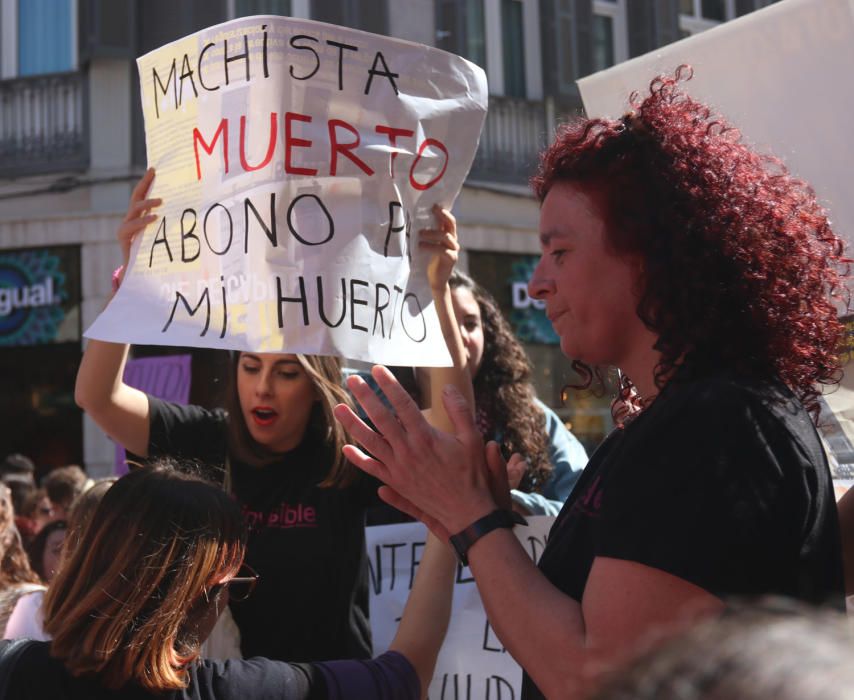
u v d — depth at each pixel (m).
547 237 1.26
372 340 1.59
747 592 0.99
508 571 1.15
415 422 1.24
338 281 1.58
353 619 2.07
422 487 1.23
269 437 2.11
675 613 0.99
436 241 1.71
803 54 1.78
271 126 1.58
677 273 1.16
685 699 0.47
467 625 2.18
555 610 1.10
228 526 1.48
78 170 9.85
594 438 10.20
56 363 10.11
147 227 1.71
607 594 1.03
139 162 9.81
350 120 1.63
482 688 2.15
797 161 1.80
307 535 2.06
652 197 1.20
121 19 9.67
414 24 9.92
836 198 1.75
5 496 2.60
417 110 1.68
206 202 1.63
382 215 1.64
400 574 2.29
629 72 1.99
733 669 0.48
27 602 2.42
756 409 1.07
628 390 1.46
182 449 2.15
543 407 2.79
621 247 1.20
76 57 10.09
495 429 2.62
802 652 0.47
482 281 10.17
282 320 1.54
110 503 1.45
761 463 1.03
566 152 1.29
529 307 10.35
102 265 9.64
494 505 1.21
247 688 1.42
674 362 1.18
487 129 10.34
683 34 10.88
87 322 9.62
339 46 1.62
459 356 1.78
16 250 9.81
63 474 4.86
